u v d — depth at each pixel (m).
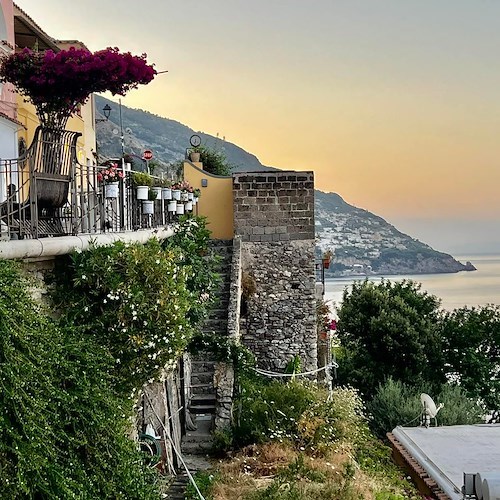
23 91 8.22
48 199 7.18
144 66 8.01
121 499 5.98
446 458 11.31
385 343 23.75
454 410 19.72
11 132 12.97
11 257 5.86
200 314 12.80
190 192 16.53
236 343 14.07
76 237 7.18
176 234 13.20
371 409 20.42
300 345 18.17
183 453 12.29
